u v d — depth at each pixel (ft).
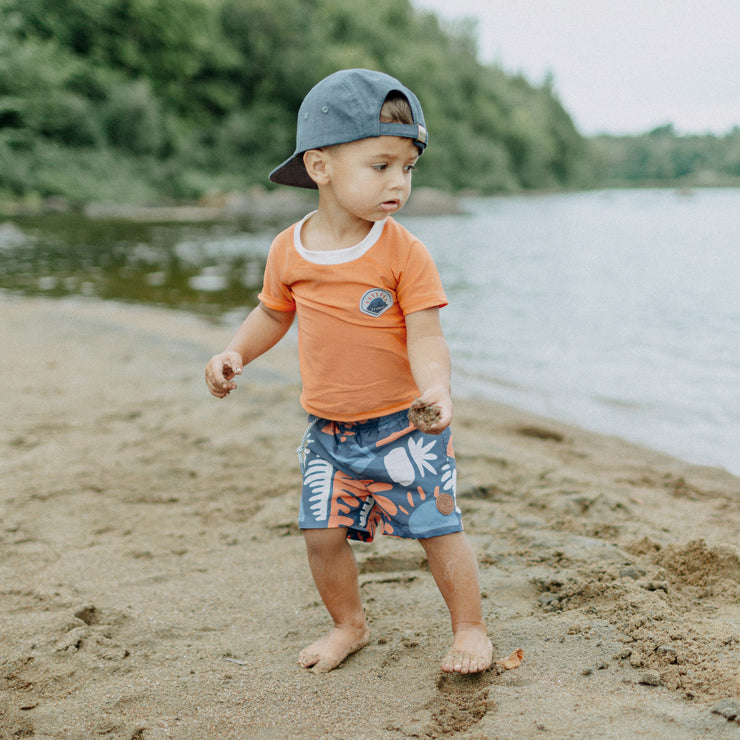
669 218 93.91
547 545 8.42
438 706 5.49
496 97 235.61
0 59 101.45
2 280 34.30
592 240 59.57
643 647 5.94
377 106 5.53
